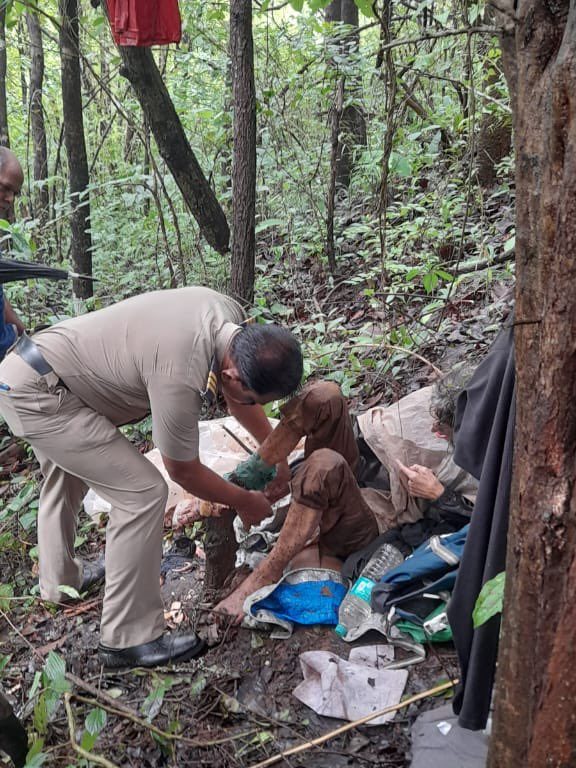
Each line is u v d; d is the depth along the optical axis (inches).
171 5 121.8
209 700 96.9
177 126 153.4
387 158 139.9
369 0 134.8
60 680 81.7
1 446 174.7
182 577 122.3
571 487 44.8
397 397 147.7
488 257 161.3
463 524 108.0
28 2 169.3
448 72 213.3
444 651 96.5
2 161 118.6
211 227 167.6
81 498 115.4
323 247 218.1
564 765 46.6
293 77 197.3
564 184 42.0
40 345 97.9
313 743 85.4
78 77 199.6
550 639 46.1
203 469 97.3
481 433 76.0
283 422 110.4
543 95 44.0
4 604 119.1
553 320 43.9
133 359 93.2
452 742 81.5
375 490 120.6
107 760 83.7
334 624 104.3
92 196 253.3
